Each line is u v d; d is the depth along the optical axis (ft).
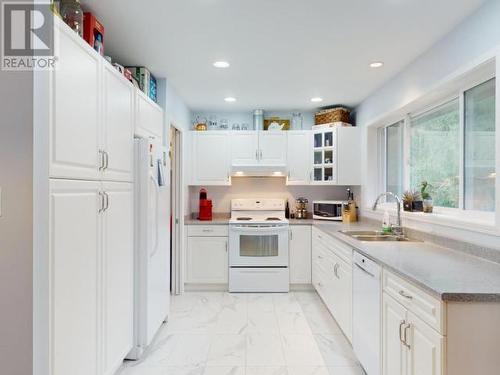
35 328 4.37
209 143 14.67
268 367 7.82
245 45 8.36
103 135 6.12
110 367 6.48
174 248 13.30
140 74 9.62
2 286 4.34
